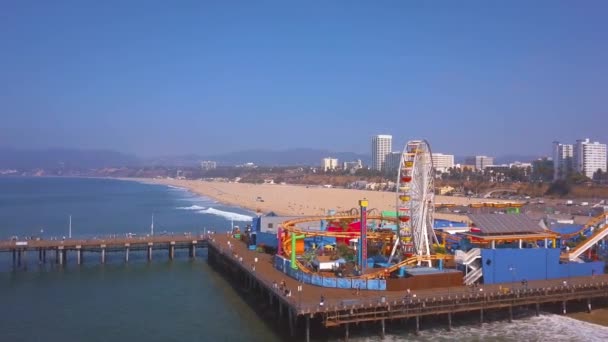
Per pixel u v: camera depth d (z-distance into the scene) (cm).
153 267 10919
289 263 8056
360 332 6481
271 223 10775
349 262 8462
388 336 6369
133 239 11444
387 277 7400
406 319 6750
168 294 8706
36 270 10594
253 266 8575
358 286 7038
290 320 6372
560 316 7156
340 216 10250
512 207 10969
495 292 6806
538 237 8075
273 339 6425
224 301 8250
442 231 9306
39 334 6794
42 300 8381
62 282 9594
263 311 7625
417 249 7850
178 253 12625
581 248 8500
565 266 7850
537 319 7025
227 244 10975
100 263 11306
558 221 11550
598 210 17350
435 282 7131
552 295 7088
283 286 7044
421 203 7944
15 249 10612
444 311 6538
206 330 6844
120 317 7469
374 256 8781
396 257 8306
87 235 16238
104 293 8800
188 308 7881
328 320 6094
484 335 6425
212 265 11125
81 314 7631
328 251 9238
